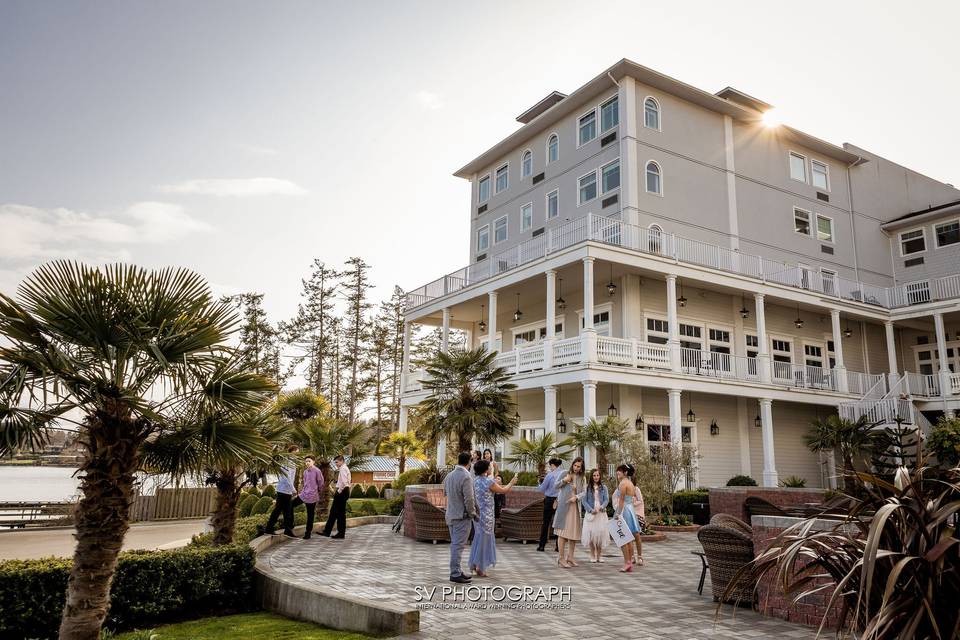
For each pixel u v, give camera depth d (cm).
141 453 615
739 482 2173
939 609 279
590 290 1953
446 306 2627
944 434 1568
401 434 2667
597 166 2498
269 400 700
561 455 1811
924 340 2950
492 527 925
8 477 7469
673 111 2530
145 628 704
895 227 3123
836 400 2433
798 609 651
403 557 1091
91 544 563
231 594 802
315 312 5609
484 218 3108
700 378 2106
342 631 652
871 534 266
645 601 752
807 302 2462
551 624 639
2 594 627
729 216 2594
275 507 1348
